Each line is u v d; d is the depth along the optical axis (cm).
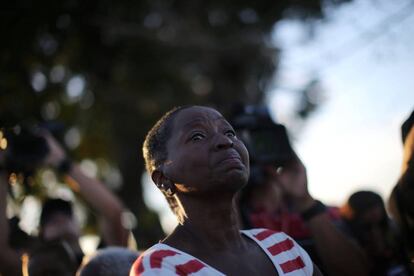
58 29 977
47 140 468
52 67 1045
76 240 477
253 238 281
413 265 367
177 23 1230
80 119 1267
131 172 1463
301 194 389
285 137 407
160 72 1259
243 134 412
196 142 270
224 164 264
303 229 383
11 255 425
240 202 423
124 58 1170
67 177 465
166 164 275
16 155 457
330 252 371
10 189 478
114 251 351
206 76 1375
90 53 1091
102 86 1179
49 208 477
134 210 1466
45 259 393
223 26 1262
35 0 945
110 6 1048
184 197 273
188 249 267
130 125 1349
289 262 275
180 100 1349
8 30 941
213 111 280
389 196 361
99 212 470
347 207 457
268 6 1185
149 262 258
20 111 955
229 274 262
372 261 434
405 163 335
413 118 346
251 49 1280
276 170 415
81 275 343
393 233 434
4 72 955
